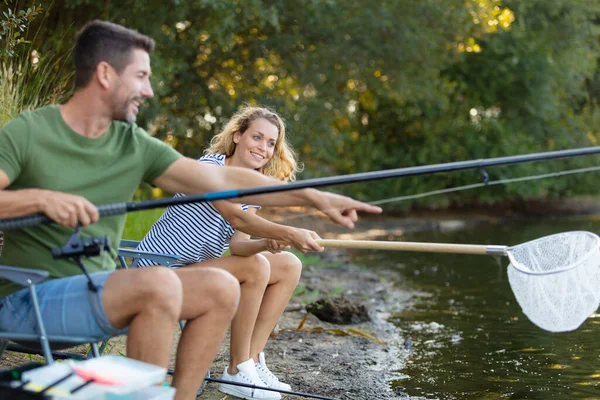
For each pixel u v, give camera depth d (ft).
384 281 26.89
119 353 14.25
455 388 13.92
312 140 38.29
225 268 12.05
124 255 11.17
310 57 37.70
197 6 30.81
